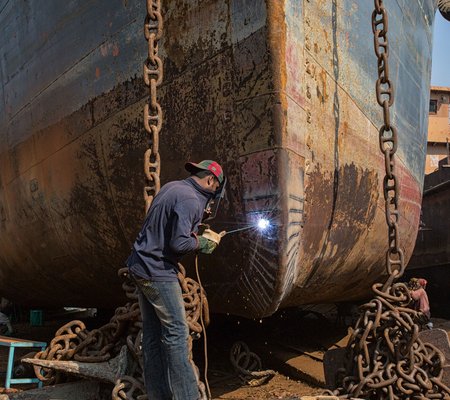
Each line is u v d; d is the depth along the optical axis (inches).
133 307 153.9
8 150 267.9
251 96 155.7
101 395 151.5
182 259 172.9
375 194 218.7
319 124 175.2
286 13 154.0
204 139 166.2
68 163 213.0
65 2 212.4
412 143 266.2
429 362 149.1
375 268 245.1
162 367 129.9
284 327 293.1
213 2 163.2
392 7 229.8
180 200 122.0
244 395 189.6
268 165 153.6
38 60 233.6
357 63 200.8
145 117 148.8
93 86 198.2
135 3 180.9
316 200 175.8
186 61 169.9
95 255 214.2
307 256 179.0
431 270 454.0
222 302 176.7
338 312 315.6
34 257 261.6
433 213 446.9
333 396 145.6
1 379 218.8
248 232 157.6
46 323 412.8
